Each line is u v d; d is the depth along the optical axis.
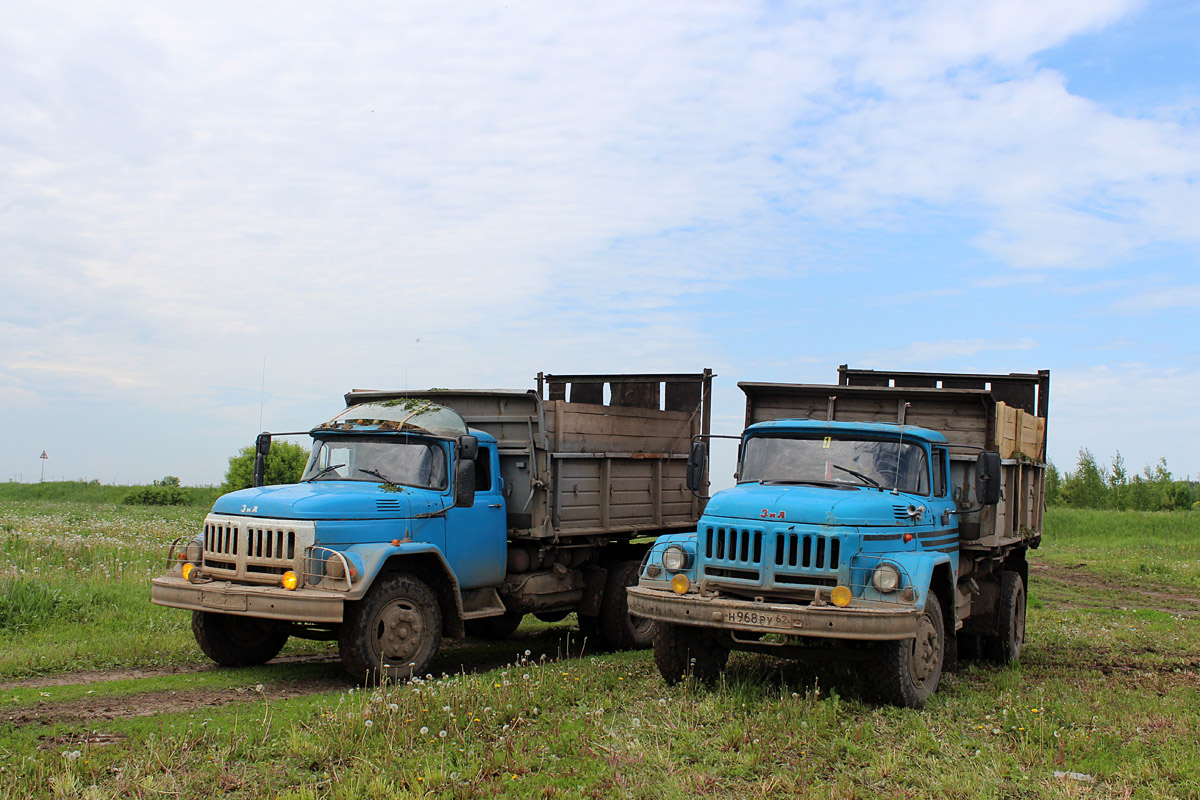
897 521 7.51
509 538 10.02
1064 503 53.34
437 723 6.25
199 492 39.06
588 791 5.18
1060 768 5.76
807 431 8.60
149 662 8.69
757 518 7.43
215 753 5.55
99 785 4.96
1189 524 33.84
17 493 40.91
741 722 6.50
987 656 9.86
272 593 7.62
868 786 5.39
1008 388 11.50
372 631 7.87
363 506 8.21
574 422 10.50
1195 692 8.03
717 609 7.18
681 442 12.48
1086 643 11.05
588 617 11.12
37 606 10.13
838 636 6.78
